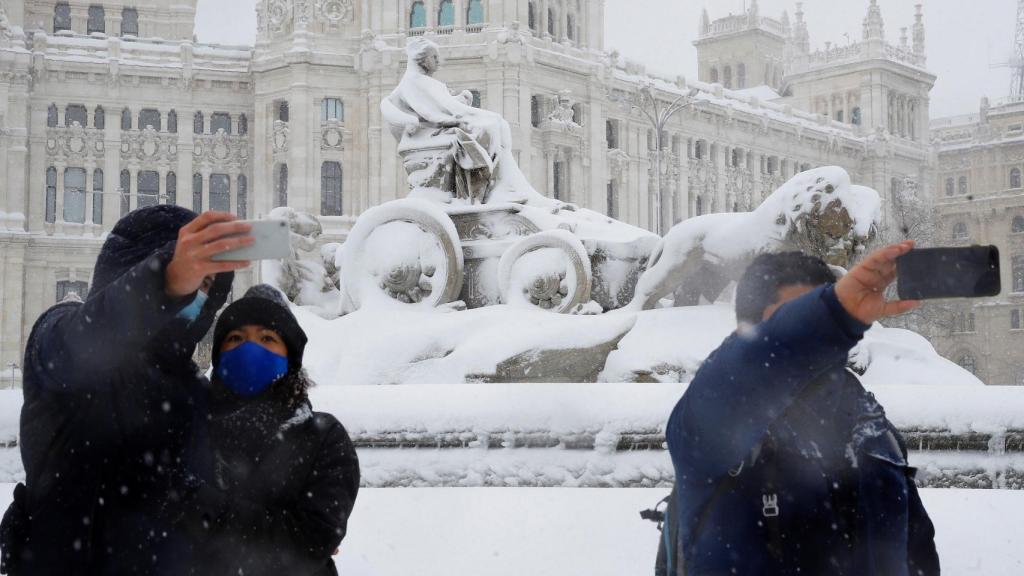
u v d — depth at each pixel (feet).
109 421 9.15
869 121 318.65
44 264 221.05
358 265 37.76
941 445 24.21
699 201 268.82
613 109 241.55
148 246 9.68
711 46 411.34
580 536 19.70
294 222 40.78
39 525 9.11
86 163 224.94
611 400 24.75
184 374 9.85
